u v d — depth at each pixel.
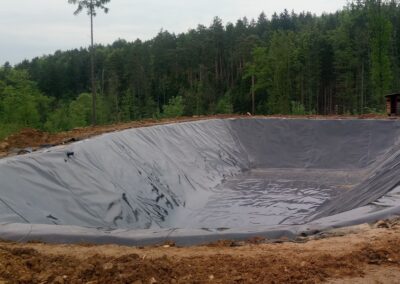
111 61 62.38
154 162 14.82
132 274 4.66
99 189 10.70
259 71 45.91
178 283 4.60
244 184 17.89
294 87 47.81
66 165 10.36
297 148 21.80
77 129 16.94
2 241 6.37
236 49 58.19
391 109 24.78
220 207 14.27
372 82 39.94
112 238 6.44
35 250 5.62
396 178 10.10
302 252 5.52
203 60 59.84
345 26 49.94
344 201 12.22
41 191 8.95
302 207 14.21
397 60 47.19
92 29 26.86
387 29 35.28
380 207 7.64
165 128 17.97
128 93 53.22
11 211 7.77
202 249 5.86
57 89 69.75
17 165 8.95
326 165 20.64
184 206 13.91
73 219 9.09
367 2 39.88
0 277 4.52
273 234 6.51
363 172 19.33
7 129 23.50
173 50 61.53
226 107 49.91
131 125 18.67
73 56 78.94
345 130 21.73
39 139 13.47
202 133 20.67
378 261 5.13
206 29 65.56
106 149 12.72
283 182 18.27
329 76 47.06
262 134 22.78
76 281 4.59
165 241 6.31
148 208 12.09
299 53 47.06
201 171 17.50
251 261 5.20
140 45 69.12
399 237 5.86
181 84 59.59
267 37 64.62
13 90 36.31
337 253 5.41
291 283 4.59
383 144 20.56
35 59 86.19
